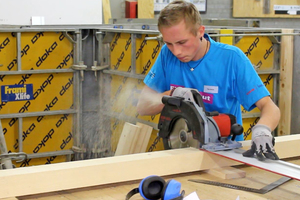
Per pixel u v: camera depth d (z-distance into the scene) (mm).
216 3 7836
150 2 6938
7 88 3975
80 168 1414
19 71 3963
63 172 1391
